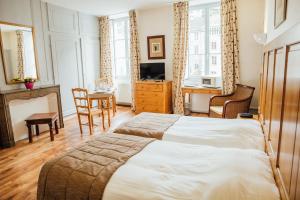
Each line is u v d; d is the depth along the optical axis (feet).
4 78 11.94
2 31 11.72
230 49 13.85
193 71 16.65
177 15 15.42
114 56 20.22
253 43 13.56
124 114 17.52
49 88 13.29
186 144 6.02
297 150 2.68
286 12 4.69
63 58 15.98
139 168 4.66
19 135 12.23
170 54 16.70
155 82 15.96
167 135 7.08
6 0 11.87
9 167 9.00
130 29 17.47
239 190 3.68
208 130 7.11
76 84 17.29
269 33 8.29
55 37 15.17
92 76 18.89
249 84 14.11
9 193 7.17
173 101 16.83
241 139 6.26
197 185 3.96
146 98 16.51
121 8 16.43
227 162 4.50
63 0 13.98
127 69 19.98
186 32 15.35
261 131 6.62
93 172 4.64
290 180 2.99
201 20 15.74
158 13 16.52
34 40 13.55
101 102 15.44
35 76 13.71
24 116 12.48
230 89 14.16
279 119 4.01
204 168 4.53
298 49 2.90
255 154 4.91
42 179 4.95
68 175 4.70
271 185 3.75
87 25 18.01
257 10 13.16
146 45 17.53
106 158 5.26
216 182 3.90
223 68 14.25
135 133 7.54
